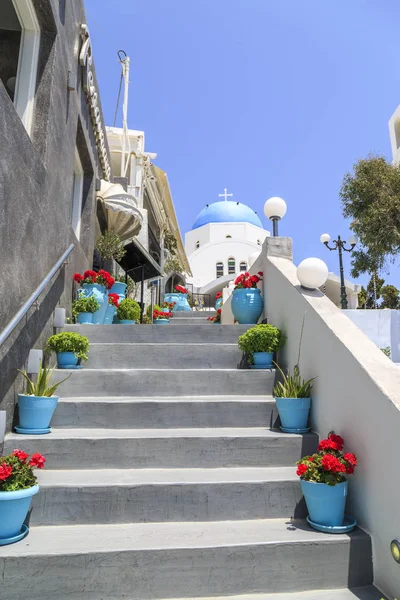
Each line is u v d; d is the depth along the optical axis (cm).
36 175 352
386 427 224
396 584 209
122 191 794
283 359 429
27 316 345
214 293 3172
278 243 523
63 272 500
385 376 244
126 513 257
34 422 313
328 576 227
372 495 236
